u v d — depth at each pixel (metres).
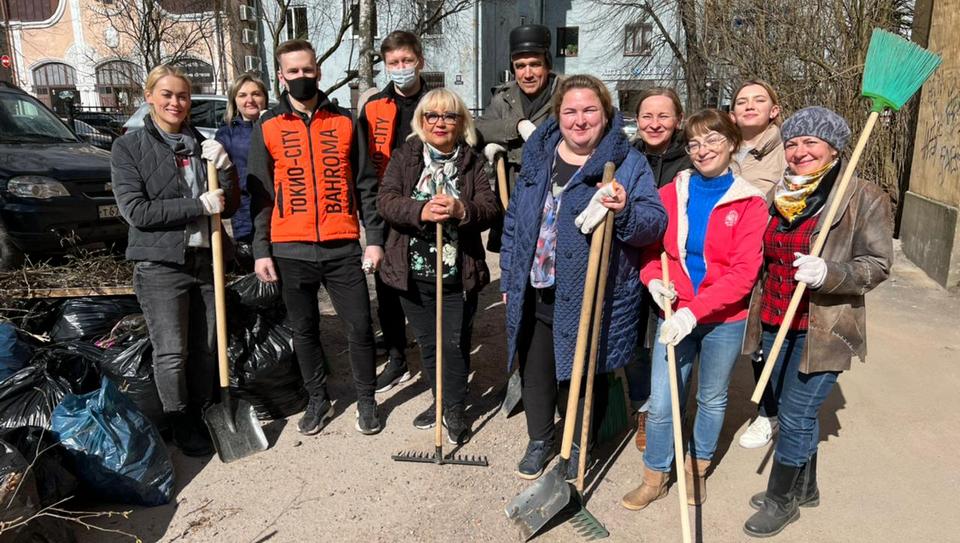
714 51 10.83
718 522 2.80
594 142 2.71
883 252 2.34
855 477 3.12
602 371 2.82
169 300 3.16
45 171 4.90
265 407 3.66
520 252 2.85
